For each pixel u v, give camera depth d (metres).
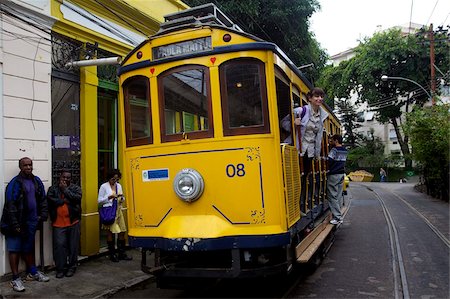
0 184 6.59
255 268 5.21
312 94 6.48
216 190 5.34
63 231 7.09
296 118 6.25
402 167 43.94
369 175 42.72
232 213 5.27
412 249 9.12
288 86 6.18
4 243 6.57
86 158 8.38
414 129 19.83
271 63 5.34
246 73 5.38
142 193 5.80
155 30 10.85
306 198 6.69
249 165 5.25
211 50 5.43
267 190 5.22
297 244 5.88
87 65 8.00
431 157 19.06
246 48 5.33
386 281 6.87
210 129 5.40
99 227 8.59
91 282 6.86
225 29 5.45
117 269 7.69
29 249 6.55
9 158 6.75
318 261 7.70
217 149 5.35
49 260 7.37
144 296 6.36
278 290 6.39
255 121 5.31
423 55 32.50
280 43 18.25
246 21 16.25
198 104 5.48
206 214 5.37
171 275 5.41
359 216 14.55
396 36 33.91
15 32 6.96
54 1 7.86
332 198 9.10
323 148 8.82
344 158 9.21
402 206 17.39
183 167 5.49
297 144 6.32
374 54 34.38
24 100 7.04
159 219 5.64
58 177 7.88
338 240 10.35
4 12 6.60
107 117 9.52
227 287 6.60
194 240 5.21
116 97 9.65
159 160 5.66
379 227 12.11
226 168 5.32
